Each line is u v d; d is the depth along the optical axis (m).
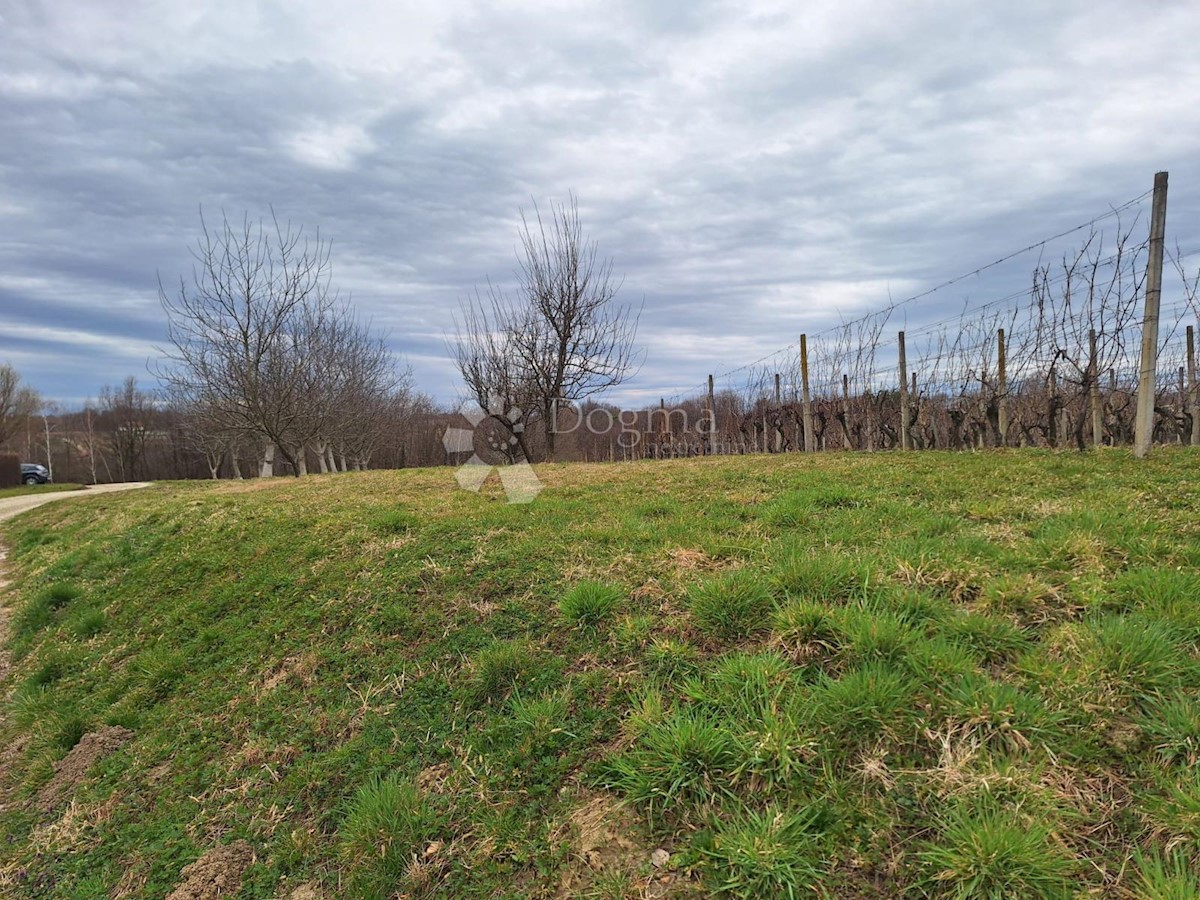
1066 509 3.74
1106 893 1.47
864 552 3.20
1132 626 2.15
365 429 23.70
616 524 4.44
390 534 4.96
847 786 1.83
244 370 13.65
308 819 2.42
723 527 4.17
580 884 1.81
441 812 2.20
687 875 1.74
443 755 2.48
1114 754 1.78
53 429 52.41
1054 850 1.55
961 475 5.44
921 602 2.54
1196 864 1.47
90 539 8.48
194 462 48.28
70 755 3.38
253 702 3.26
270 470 17.00
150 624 4.62
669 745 2.07
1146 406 5.77
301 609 4.03
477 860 2.00
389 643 3.34
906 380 10.34
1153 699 1.89
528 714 2.49
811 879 1.62
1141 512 3.54
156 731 3.30
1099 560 2.82
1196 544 2.88
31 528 12.38
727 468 7.46
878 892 1.58
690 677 2.45
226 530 6.19
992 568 2.86
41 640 5.21
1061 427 9.63
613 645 2.79
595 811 2.04
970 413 9.77
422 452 28.80
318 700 3.08
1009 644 2.28
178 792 2.78
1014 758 1.81
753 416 15.73
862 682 2.09
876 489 5.02
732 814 1.86
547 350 13.09
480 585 3.66
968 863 1.54
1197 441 7.84
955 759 1.82
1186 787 1.62
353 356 20.56
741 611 2.73
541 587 3.49
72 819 2.81
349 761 2.61
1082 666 2.05
